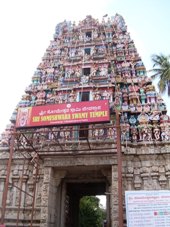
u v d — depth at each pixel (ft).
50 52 98.37
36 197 68.08
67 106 56.18
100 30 101.19
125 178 65.67
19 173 71.67
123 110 75.61
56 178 70.74
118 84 82.94
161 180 64.18
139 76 83.97
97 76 86.07
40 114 56.29
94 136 68.39
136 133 71.36
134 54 90.12
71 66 91.15
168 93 81.76
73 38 100.99
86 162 67.21
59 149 68.64
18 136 61.62
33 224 64.80
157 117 71.97
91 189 91.25
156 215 42.45
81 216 165.17
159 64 86.89
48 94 86.84
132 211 43.11
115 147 66.44
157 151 67.00
